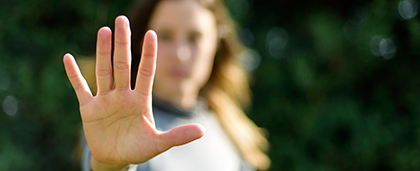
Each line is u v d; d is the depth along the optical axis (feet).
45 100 4.75
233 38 3.55
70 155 4.92
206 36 2.73
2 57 4.73
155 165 2.37
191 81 2.70
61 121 4.86
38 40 4.81
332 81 4.94
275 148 5.06
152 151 1.86
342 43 4.71
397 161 4.72
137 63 2.90
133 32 2.81
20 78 4.74
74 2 4.84
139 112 1.90
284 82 5.02
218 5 2.93
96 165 2.02
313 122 4.80
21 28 4.86
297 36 5.09
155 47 1.86
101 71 1.89
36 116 5.04
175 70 2.61
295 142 4.99
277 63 5.03
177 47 2.60
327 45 4.58
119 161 1.91
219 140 2.97
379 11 4.60
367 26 4.60
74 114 4.80
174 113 2.72
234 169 2.96
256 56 5.11
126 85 1.89
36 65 4.90
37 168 4.97
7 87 4.86
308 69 4.64
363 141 4.58
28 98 4.90
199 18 2.67
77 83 1.91
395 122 4.85
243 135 3.52
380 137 4.65
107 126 1.90
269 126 5.18
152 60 1.87
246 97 4.27
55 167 5.14
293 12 5.17
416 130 4.70
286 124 5.15
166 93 2.69
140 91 1.89
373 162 4.82
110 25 4.87
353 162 4.82
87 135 1.91
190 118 2.82
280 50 5.15
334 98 4.95
